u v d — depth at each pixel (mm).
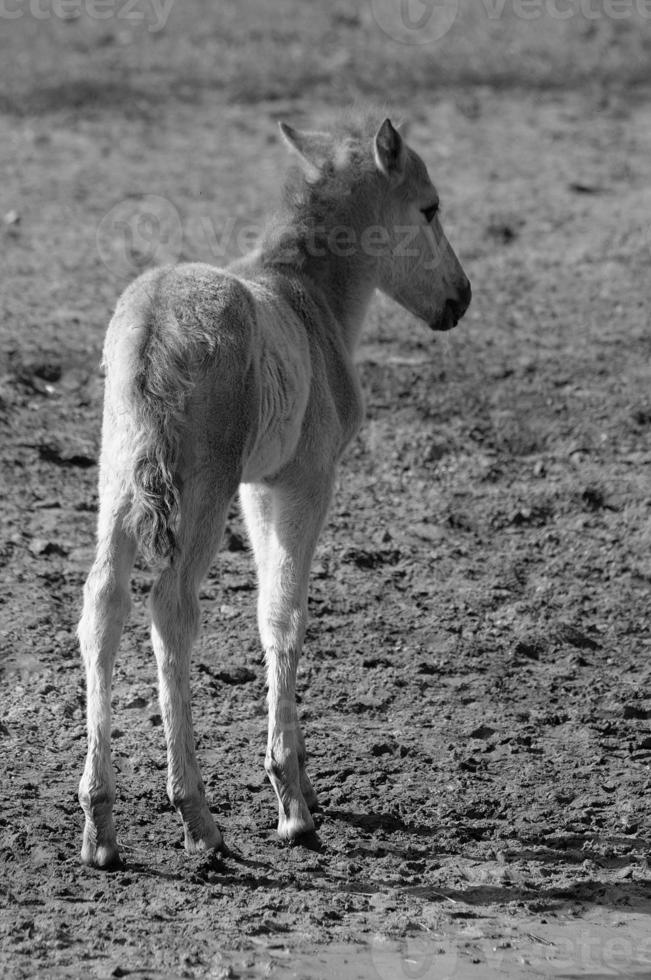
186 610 9586
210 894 9555
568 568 15977
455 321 13523
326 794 11289
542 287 24594
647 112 36625
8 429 18188
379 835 10727
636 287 24516
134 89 37750
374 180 12367
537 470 18125
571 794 11492
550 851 10633
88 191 29766
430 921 9469
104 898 9406
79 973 8445
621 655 14227
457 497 17531
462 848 10625
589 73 39312
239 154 32594
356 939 9133
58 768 11438
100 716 9539
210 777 11453
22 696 12617
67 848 10070
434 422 19312
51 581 14812
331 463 11188
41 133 34219
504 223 27781
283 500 10938
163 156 32531
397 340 22016
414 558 16047
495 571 15867
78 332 21438
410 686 13328
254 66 39656
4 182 30359
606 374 20797
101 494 9883
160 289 9883
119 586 9523
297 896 9656
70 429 18406
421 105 36875
